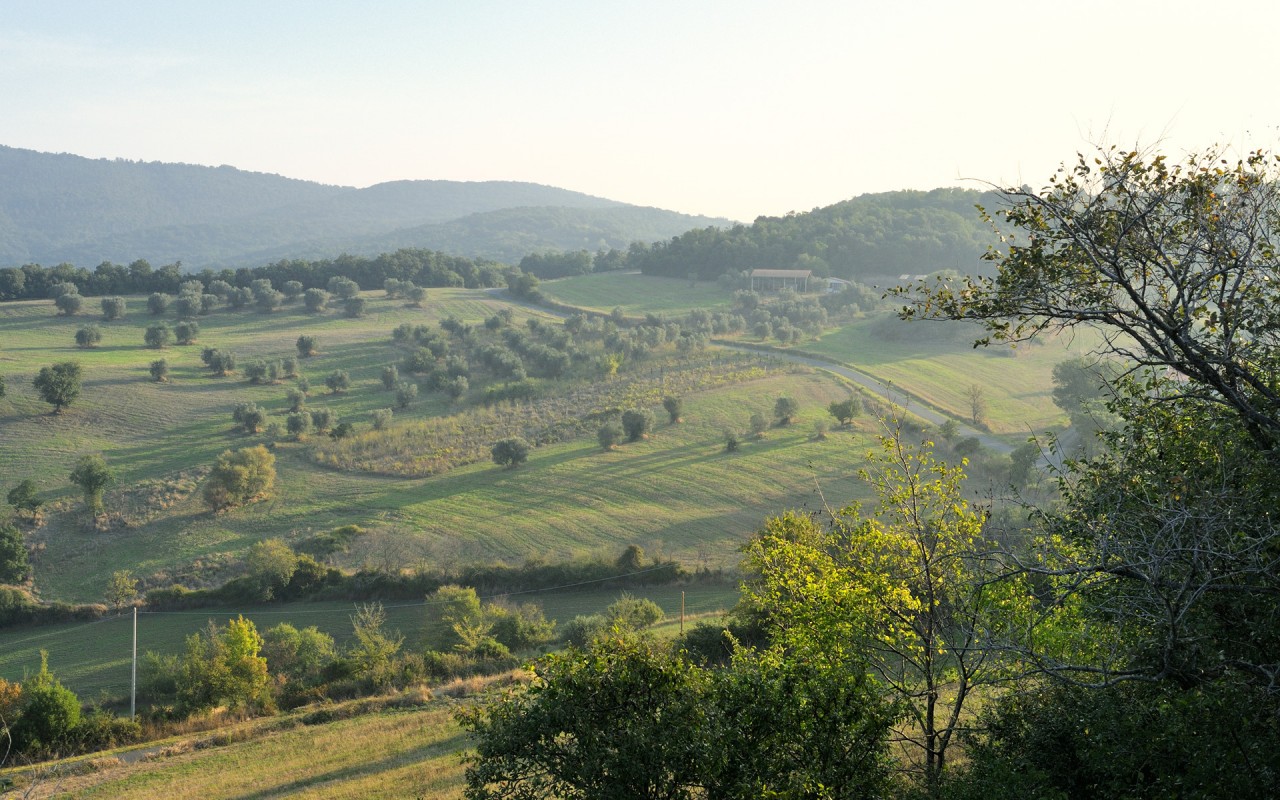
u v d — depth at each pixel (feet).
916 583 48.01
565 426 367.45
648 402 393.29
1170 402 42.45
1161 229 36.73
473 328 556.10
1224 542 35.29
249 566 222.28
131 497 297.33
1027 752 43.32
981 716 50.62
